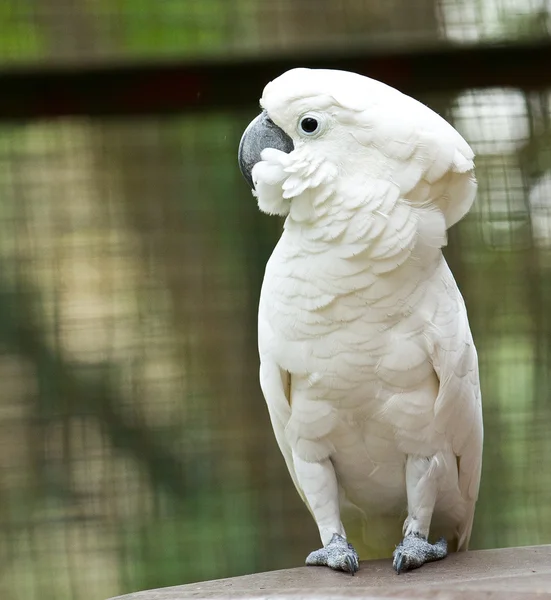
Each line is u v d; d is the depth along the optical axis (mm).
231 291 7742
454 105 7469
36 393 7684
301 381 4773
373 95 4574
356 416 4773
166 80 7363
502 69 7359
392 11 7281
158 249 7742
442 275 4715
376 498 5258
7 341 7684
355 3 7281
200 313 7730
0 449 7648
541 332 7617
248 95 7359
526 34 7234
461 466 5145
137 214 7742
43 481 7668
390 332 4605
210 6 7281
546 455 7629
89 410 7699
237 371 7730
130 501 7691
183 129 7719
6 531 7633
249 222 7742
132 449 7695
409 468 4883
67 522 7660
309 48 7238
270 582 4578
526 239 7617
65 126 7660
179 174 7730
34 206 7699
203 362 7727
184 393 7730
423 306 4613
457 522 5473
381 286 4547
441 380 4656
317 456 4953
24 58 7172
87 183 7730
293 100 4605
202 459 7691
